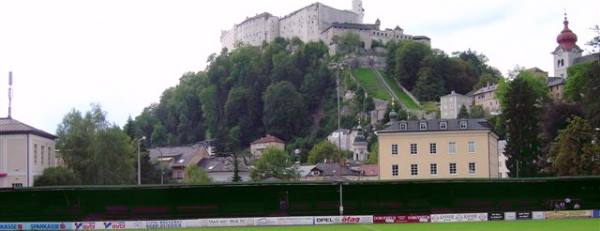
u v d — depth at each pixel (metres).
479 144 114.75
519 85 118.06
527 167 114.62
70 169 95.31
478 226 55.91
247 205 65.25
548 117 129.25
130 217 64.62
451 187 65.75
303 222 63.94
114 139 104.38
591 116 90.81
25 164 86.69
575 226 53.16
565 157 93.69
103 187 64.50
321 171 164.50
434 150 115.88
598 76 89.44
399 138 116.81
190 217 64.88
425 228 54.62
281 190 65.31
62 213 64.25
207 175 175.88
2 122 88.94
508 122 117.94
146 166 140.88
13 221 63.66
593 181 65.62
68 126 104.81
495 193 65.94
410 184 65.50
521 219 64.38
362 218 63.97
